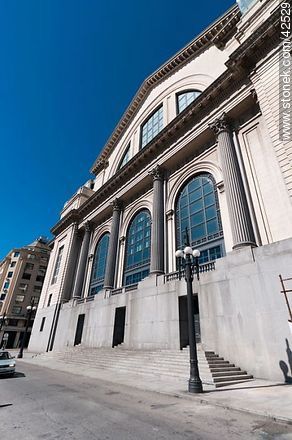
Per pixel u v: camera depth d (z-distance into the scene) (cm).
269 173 1473
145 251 2317
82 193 3988
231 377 978
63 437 429
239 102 1738
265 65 1514
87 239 3347
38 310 3538
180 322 1507
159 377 1096
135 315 1833
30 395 765
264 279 1145
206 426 485
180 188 2180
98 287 2809
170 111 2770
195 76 2600
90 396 753
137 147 3181
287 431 455
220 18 2403
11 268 6431
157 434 444
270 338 1038
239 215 1440
